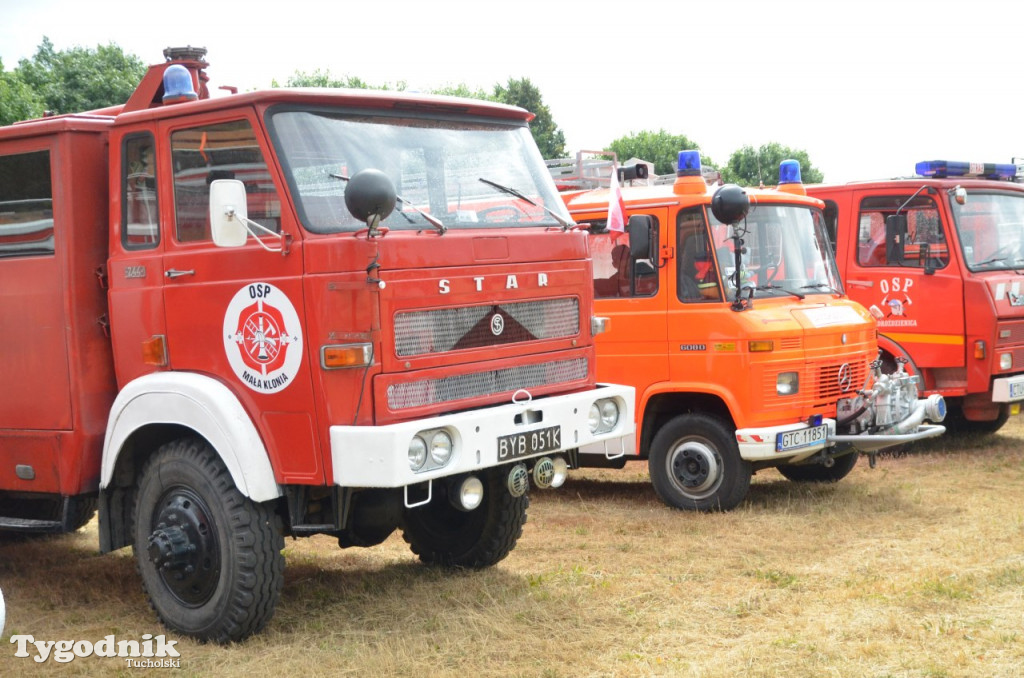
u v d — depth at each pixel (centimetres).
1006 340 1014
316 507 529
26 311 579
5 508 651
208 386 509
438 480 548
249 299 502
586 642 506
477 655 495
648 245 795
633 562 657
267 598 515
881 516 767
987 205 1048
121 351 555
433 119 555
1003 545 666
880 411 789
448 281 508
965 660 468
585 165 1032
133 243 552
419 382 498
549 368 567
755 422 769
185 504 525
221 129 514
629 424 592
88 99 3684
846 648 489
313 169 500
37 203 575
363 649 500
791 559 655
